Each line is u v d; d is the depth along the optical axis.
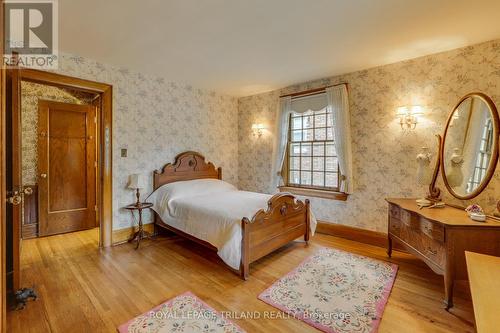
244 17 2.14
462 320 1.85
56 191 3.74
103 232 3.27
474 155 2.46
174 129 3.98
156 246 3.34
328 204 3.81
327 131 3.85
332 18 2.15
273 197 2.89
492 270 1.27
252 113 4.82
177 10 2.04
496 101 2.51
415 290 2.25
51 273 2.54
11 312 1.90
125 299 2.10
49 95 3.81
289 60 3.11
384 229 3.29
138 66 3.34
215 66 3.32
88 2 1.93
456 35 2.45
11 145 1.96
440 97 2.84
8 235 1.99
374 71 3.32
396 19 2.17
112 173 3.32
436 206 2.52
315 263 2.79
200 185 3.81
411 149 3.06
